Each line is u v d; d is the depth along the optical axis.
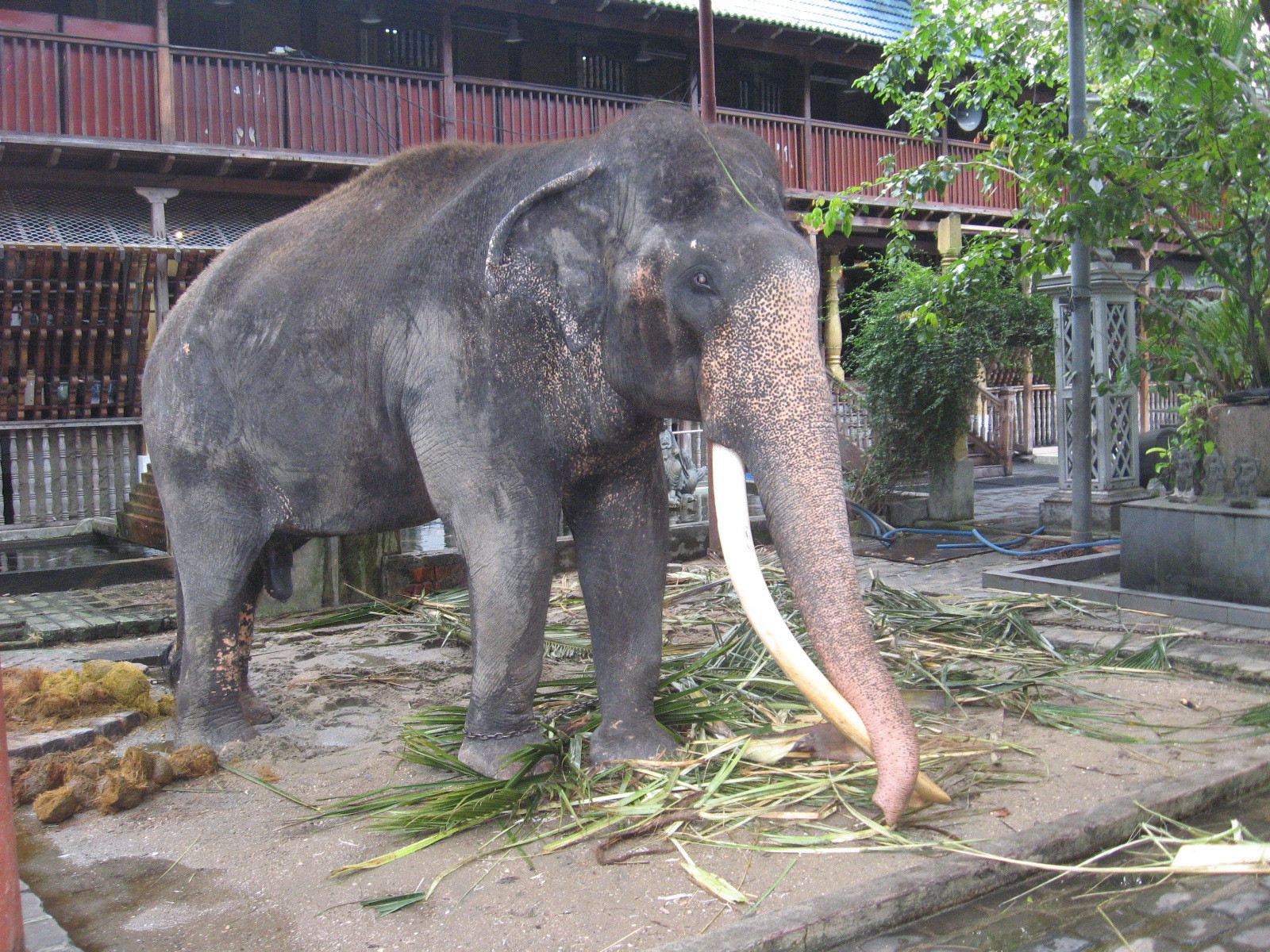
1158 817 3.21
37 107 12.02
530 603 3.48
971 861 2.89
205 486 4.04
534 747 3.50
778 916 2.60
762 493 2.87
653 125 3.27
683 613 6.27
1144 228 7.82
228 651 4.18
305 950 2.62
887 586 6.39
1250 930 2.65
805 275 2.96
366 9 15.15
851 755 3.59
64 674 4.75
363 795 3.52
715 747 3.72
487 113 14.77
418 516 4.01
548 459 3.46
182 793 3.75
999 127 8.85
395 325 3.59
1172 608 6.17
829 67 19.72
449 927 2.71
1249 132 6.78
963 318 11.05
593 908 2.77
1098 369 10.11
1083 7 7.96
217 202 13.91
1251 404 6.21
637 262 3.12
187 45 14.30
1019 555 8.96
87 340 11.52
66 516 11.37
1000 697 4.50
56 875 3.11
